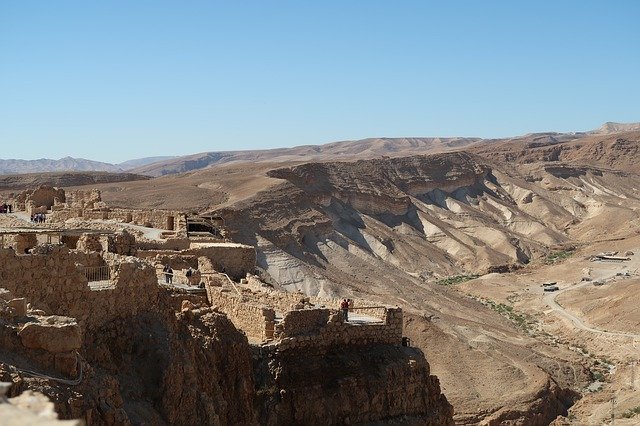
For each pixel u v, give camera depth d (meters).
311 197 175.50
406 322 92.38
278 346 31.08
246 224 131.00
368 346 34.34
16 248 33.25
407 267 172.75
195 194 155.50
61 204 68.19
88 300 24.02
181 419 23.70
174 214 57.56
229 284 37.12
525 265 193.25
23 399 10.75
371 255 156.25
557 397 85.69
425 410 34.69
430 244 199.25
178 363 24.30
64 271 23.53
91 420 19.06
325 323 33.12
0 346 18.41
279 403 29.72
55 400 17.80
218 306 34.34
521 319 130.38
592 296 139.75
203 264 41.59
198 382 25.33
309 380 31.30
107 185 171.88
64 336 19.17
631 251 190.00
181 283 36.47
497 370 86.44
